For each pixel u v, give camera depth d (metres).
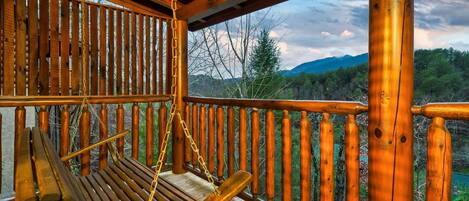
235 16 3.46
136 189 1.89
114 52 3.28
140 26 3.45
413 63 1.50
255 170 2.46
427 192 1.40
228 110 2.77
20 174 0.86
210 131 3.07
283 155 2.17
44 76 2.84
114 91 3.32
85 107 3.01
